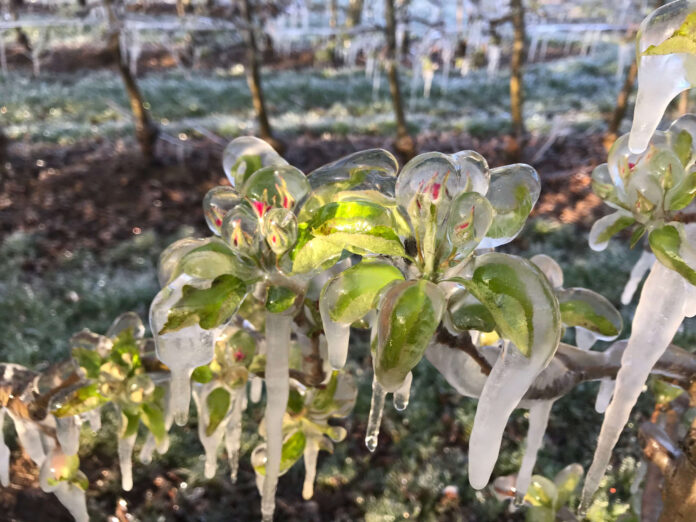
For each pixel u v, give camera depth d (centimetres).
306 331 20
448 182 14
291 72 240
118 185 148
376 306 15
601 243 19
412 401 85
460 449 79
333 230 15
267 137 161
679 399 28
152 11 275
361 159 17
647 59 13
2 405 27
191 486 74
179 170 154
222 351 23
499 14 178
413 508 72
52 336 99
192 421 82
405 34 230
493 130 179
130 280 114
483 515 71
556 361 20
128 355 24
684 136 17
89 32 280
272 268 17
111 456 78
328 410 25
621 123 172
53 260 121
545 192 141
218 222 18
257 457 25
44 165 158
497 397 14
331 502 73
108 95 212
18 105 202
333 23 244
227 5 223
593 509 65
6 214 136
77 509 31
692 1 13
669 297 17
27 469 54
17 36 245
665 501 24
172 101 206
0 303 105
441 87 218
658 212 17
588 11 240
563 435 80
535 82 224
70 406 24
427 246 15
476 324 15
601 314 19
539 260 21
